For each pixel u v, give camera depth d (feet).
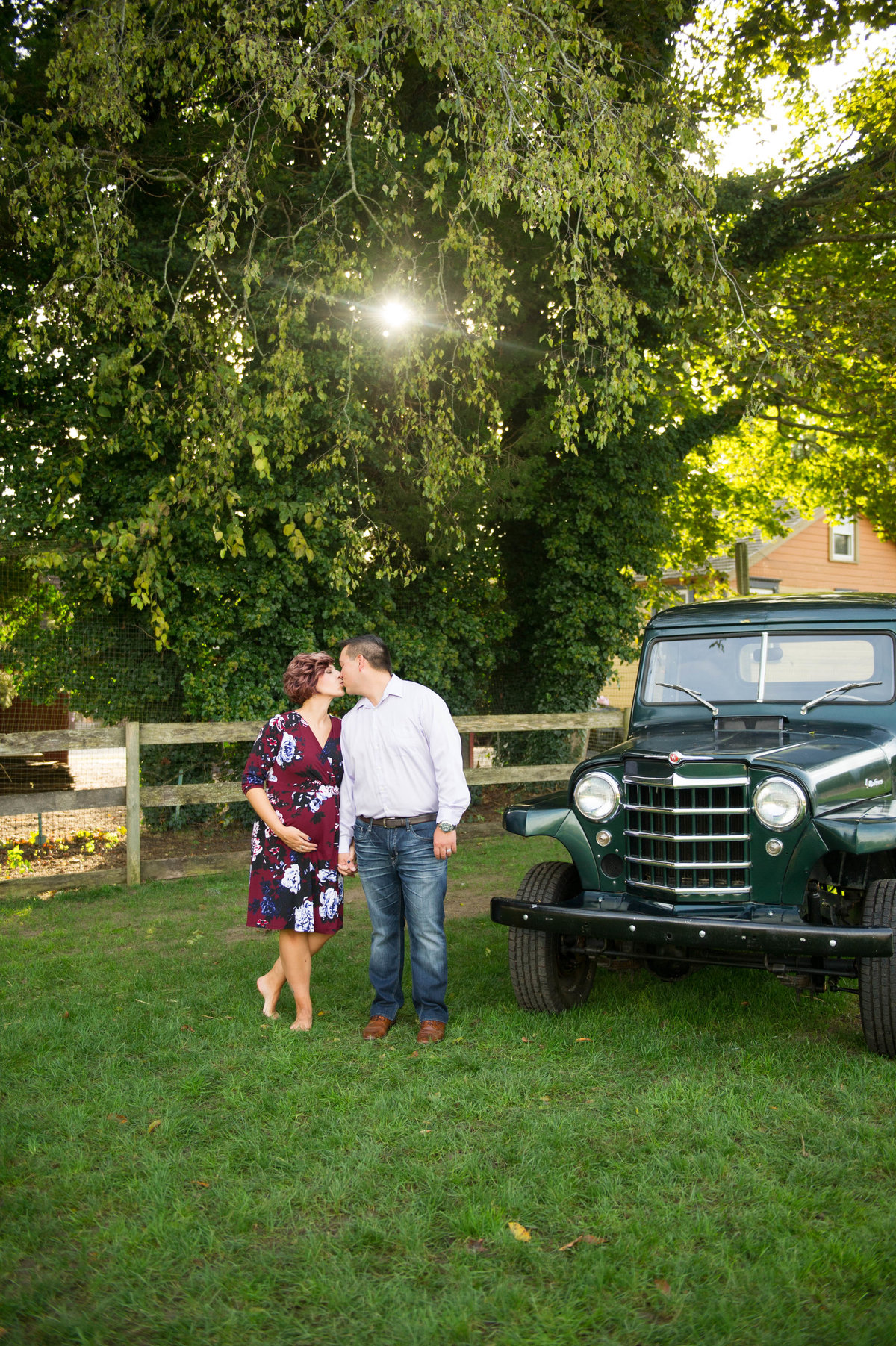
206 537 29.73
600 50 24.61
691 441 43.73
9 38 28.76
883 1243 8.57
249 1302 7.95
